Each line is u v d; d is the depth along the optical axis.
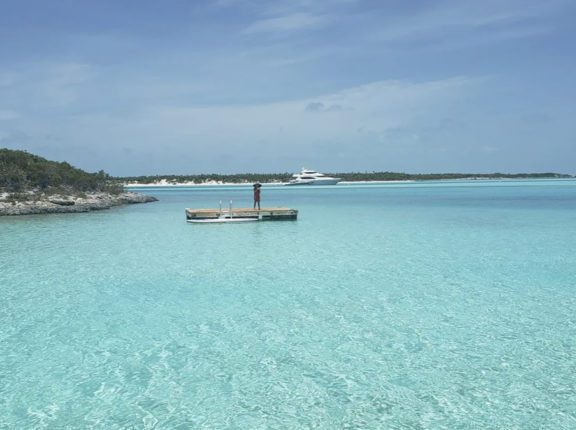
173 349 10.13
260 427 7.32
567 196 66.38
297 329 11.20
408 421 7.44
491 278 15.77
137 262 18.75
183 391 8.40
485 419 7.45
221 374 9.01
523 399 8.01
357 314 12.23
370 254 20.08
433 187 119.44
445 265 17.80
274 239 24.53
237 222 32.69
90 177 58.25
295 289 14.62
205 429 7.28
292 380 8.76
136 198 58.88
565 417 7.48
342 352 9.91
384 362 9.43
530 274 16.27
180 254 20.39
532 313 12.17
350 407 7.84
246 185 171.00
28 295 14.15
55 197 44.84
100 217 37.59
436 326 11.32
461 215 37.28
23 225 31.78
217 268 17.58
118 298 13.82
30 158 53.69
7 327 11.46
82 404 7.99
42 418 7.58
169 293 14.31
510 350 9.91
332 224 31.22
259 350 10.04
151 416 7.63
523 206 46.94
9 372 9.14
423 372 8.99
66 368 9.30
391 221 33.00
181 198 72.31
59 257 19.86
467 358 9.57
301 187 133.50
